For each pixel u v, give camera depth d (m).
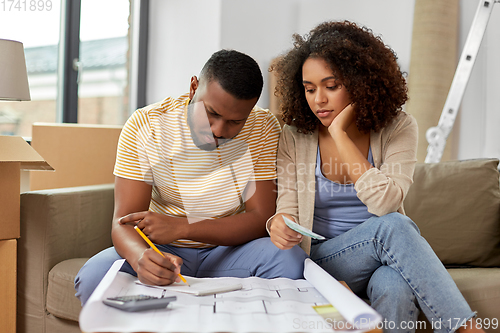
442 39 2.34
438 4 2.33
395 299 0.91
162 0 3.09
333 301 0.75
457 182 1.45
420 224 1.43
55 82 2.51
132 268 0.98
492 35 2.29
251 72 1.00
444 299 0.88
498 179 1.46
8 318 1.27
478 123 2.34
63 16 2.52
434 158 2.03
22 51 1.78
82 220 1.42
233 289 0.86
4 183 1.25
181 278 0.89
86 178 1.89
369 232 1.00
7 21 2.27
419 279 0.91
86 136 1.89
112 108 2.91
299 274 1.00
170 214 1.18
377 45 1.19
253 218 1.15
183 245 1.17
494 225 1.40
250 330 0.65
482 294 1.11
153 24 3.11
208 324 0.66
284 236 1.02
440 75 2.35
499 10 2.26
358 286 1.08
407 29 2.49
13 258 1.28
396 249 0.95
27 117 2.35
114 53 2.91
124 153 1.13
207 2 2.93
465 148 2.38
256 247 1.07
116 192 1.13
